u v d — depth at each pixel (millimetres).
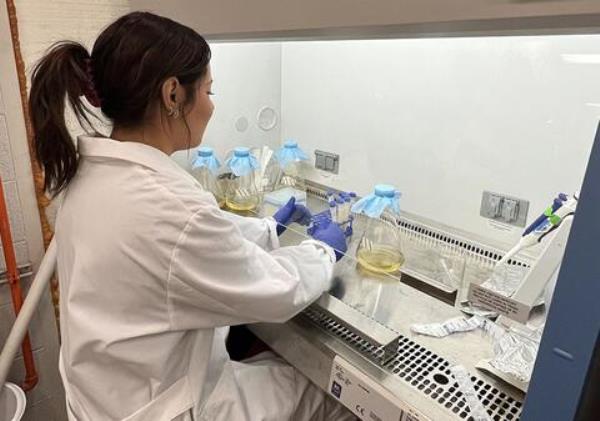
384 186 1397
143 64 821
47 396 1829
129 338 864
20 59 1454
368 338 1001
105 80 849
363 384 929
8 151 1505
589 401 601
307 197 1758
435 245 1300
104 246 843
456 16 625
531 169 1213
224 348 1168
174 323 891
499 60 1203
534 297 810
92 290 867
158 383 922
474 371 936
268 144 1958
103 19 1571
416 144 1474
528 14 555
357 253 1292
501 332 1004
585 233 528
